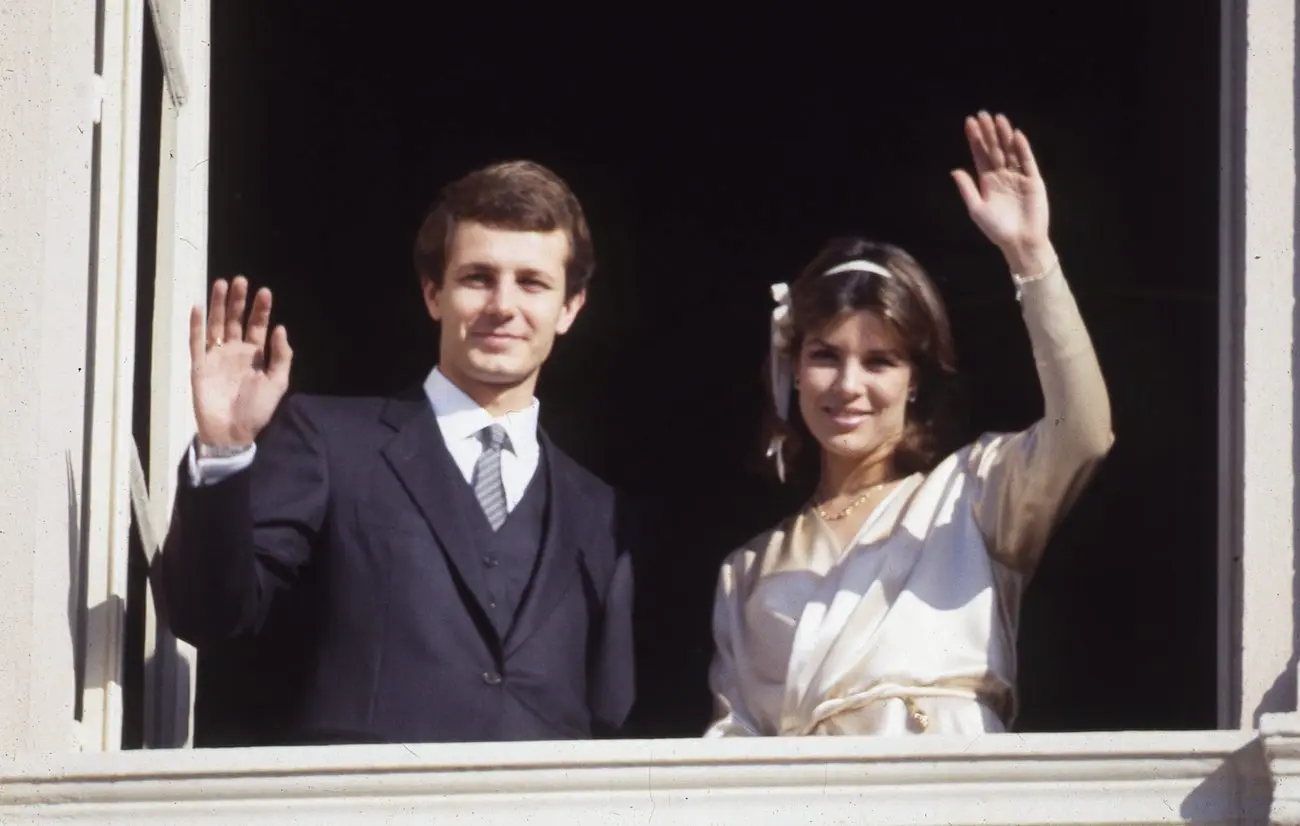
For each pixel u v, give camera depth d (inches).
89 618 658.8
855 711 674.2
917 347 721.0
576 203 748.6
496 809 611.8
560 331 753.6
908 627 679.1
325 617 687.7
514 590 700.0
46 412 643.5
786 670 692.1
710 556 1107.9
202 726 987.3
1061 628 1090.7
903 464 722.8
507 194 733.9
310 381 1142.3
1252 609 634.8
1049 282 661.9
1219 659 650.2
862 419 716.7
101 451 668.7
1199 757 611.2
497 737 679.1
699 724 854.5
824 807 612.4
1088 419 664.4
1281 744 600.1
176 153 754.8
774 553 716.0
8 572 630.5
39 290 647.1
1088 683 1090.1
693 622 807.7
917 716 667.4
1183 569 1082.7
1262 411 644.1
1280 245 651.5
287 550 686.5
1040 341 664.4
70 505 645.9
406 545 693.3
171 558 661.3
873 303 717.9
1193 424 1088.8
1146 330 1101.7
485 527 704.4
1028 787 613.6
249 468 647.8
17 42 661.9
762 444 762.2
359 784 611.5
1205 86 1090.1
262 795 612.1
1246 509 639.8
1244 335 649.0
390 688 678.5
